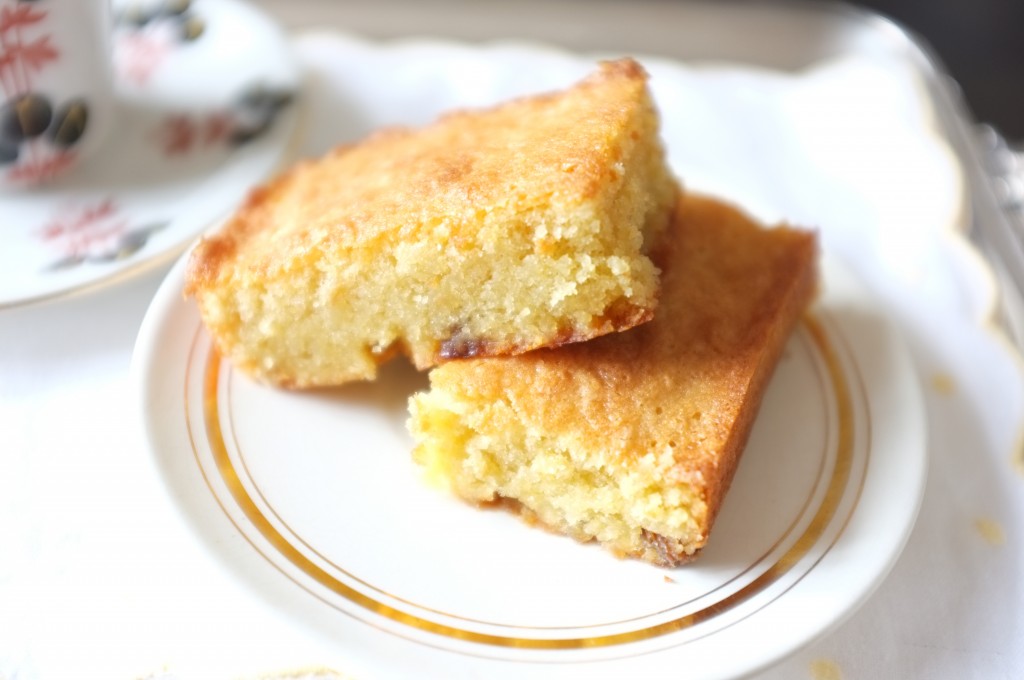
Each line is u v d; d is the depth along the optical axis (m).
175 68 0.35
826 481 0.25
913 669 0.23
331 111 0.36
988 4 0.56
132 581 0.24
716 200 0.30
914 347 0.30
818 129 0.37
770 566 0.24
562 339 0.25
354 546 0.24
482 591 0.23
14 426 0.26
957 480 0.27
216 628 0.23
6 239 0.29
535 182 0.25
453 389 0.25
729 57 0.42
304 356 0.27
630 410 0.24
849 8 0.43
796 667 0.23
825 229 0.33
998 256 0.34
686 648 0.22
